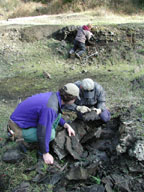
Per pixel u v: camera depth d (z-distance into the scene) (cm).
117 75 566
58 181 238
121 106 371
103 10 1062
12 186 240
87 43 726
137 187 216
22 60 704
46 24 881
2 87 540
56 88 512
